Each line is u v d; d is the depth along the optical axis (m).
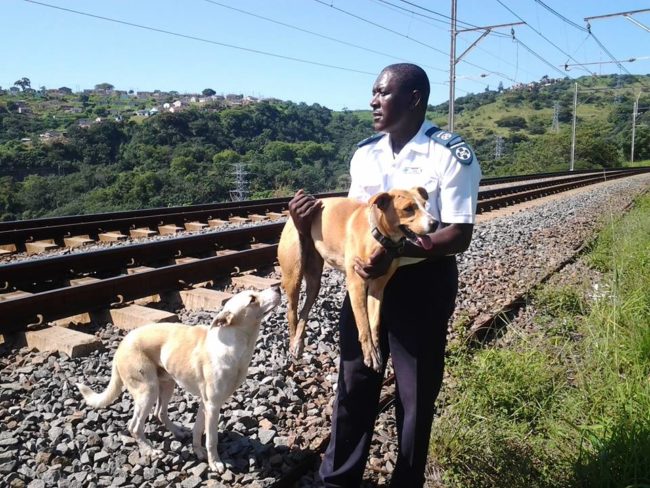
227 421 3.79
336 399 3.15
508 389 4.39
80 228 10.16
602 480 3.26
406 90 2.88
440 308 2.90
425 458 2.98
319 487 3.30
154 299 6.46
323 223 3.09
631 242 9.23
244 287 7.04
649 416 3.73
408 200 2.63
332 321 5.78
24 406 3.85
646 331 5.12
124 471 3.25
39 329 5.28
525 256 9.56
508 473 3.53
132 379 3.40
